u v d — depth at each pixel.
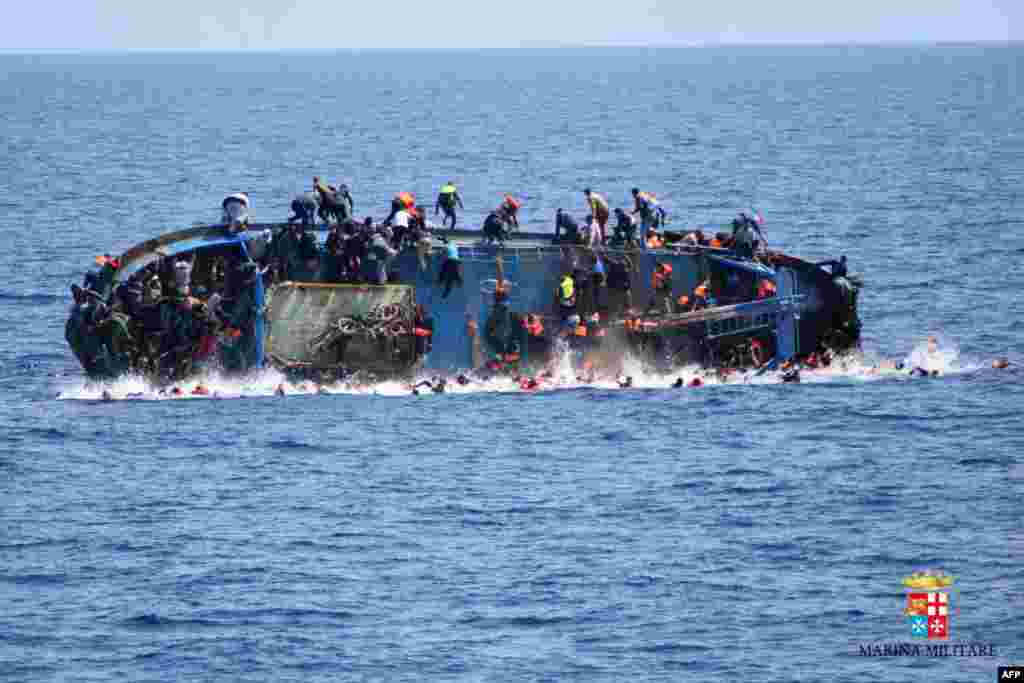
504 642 145.00
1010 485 186.25
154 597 154.88
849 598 154.00
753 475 191.25
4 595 155.50
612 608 152.12
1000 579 157.88
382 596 155.00
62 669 139.88
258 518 176.62
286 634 146.62
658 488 186.50
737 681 137.12
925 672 138.38
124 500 182.88
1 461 197.62
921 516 176.12
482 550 166.62
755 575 159.75
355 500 182.50
